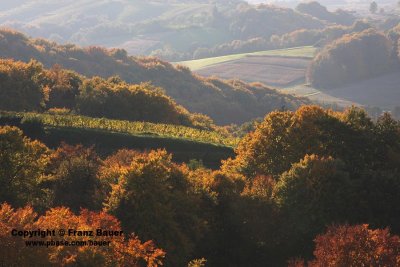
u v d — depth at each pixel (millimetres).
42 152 64250
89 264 37281
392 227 61781
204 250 58375
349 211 61531
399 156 74062
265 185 64938
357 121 80688
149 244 42938
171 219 53000
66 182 61281
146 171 53906
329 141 76312
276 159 76625
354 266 43469
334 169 63469
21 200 56375
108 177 59625
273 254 60125
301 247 60531
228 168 79625
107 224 42281
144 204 52531
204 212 59438
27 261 36531
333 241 44938
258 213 60812
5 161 58000
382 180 65062
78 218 41562
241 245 60219
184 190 58594
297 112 80625
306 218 61000
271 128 78438
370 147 75688
